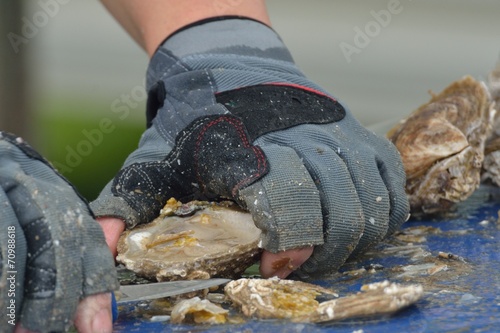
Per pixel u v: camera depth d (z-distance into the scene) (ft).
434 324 14.02
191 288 15.51
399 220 18.33
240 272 16.96
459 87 24.67
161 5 22.85
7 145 13.52
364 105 62.49
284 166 16.28
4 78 34.60
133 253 16.84
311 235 15.93
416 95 64.44
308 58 72.59
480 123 23.44
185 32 21.70
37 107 36.45
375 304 14.32
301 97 18.86
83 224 12.89
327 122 18.19
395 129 23.84
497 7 76.95
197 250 16.61
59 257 12.40
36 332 12.37
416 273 17.33
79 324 12.82
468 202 24.57
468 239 20.33
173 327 14.43
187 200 18.19
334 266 17.04
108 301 13.07
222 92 18.99
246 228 17.13
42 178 13.46
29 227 12.53
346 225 16.44
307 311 14.71
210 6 22.33
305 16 79.05
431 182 22.29
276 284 15.61
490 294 15.60
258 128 17.35
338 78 69.00
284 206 15.83
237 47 20.86
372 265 18.03
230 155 16.69
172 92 19.61
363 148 17.97
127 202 17.33
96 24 86.48
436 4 77.41
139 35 24.93
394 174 18.49
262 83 19.29
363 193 17.17
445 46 71.61
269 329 14.15
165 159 17.95
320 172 16.56
